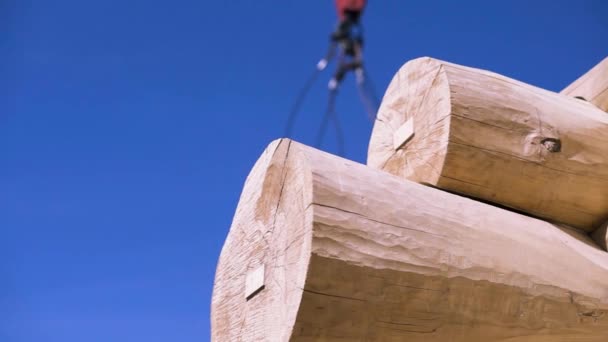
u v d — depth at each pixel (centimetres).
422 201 298
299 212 273
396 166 376
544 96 386
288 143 297
